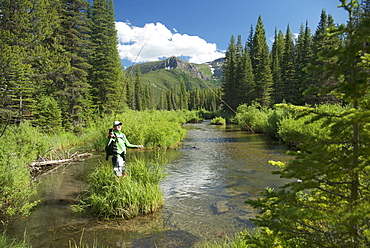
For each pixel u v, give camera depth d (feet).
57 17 71.97
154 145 51.90
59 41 79.46
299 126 42.65
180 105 385.50
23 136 33.30
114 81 101.40
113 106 99.30
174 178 29.19
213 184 26.61
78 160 40.27
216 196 22.88
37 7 57.93
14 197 19.06
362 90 6.76
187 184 26.73
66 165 36.88
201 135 78.95
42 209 20.07
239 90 168.25
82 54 91.50
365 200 6.66
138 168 23.56
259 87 150.51
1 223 17.49
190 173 31.45
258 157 41.24
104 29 108.47
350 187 7.54
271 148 50.49
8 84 46.73
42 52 58.85
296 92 143.43
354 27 6.45
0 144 25.23
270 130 75.10
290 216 7.08
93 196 20.17
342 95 7.22
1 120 39.52
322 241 7.06
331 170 6.88
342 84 6.83
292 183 7.81
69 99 80.02
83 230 16.46
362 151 6.75
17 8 54.65
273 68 167.02
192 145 56.70
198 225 17.07
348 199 7.25
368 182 7.52
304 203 7.91
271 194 8.46
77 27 88.33
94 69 102.73
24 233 15.94
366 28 6.08
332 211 6.77
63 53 79.20
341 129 7.21
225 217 18.31
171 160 39.86
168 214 19.03
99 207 19.33
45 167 35.53
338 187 8.04
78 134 69.15
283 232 7.77
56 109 63.72
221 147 53.21
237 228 16.48
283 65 164.04
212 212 19.26
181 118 155.43
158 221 17.81
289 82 151.53
